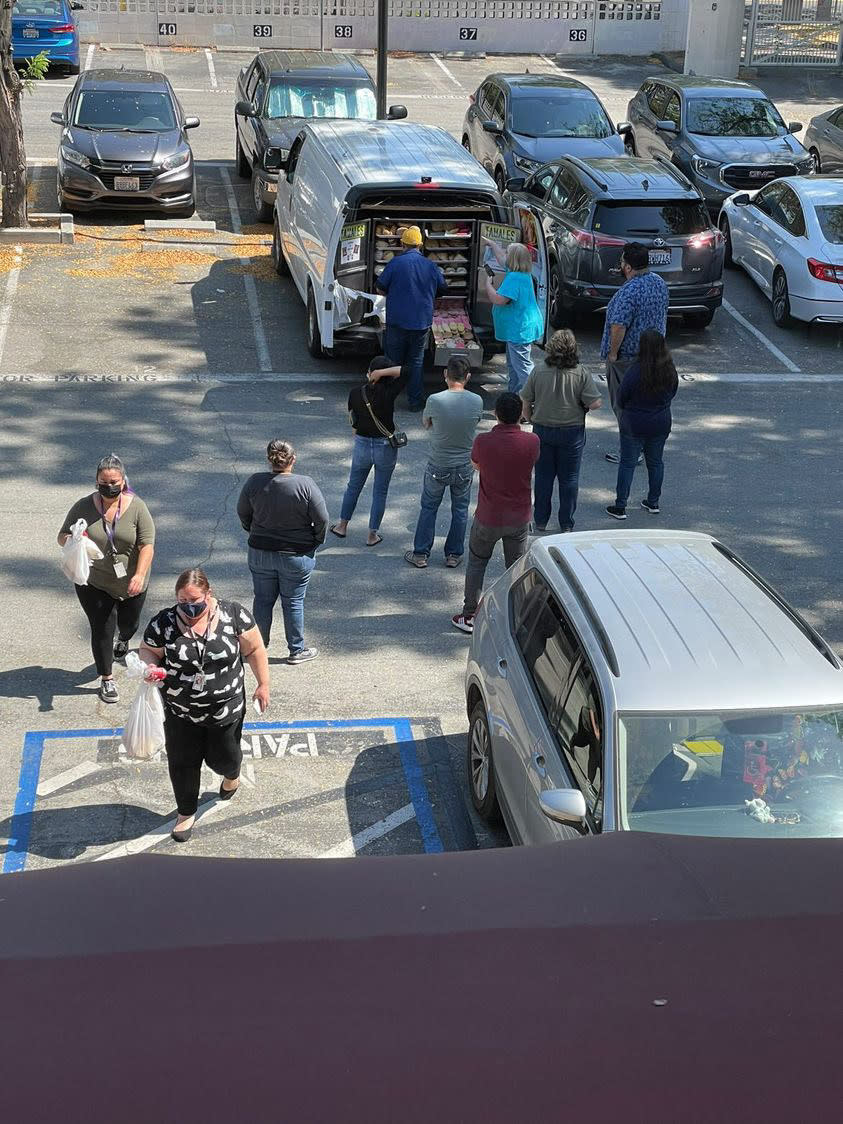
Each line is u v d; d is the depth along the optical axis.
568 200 16.58
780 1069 1.43
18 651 8.73
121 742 7.69
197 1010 1.51
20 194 18.33
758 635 5.91
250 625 6.58
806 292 16.16
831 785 5.26
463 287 14.80
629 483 11.14
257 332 15.67
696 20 33.06
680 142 21.41
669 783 5.25
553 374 10.19
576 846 1.97
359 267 13.84
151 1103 1.36
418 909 1.75
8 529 10.48
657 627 5.92
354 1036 1.46
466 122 23.25
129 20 34.66
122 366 14.36
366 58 35.31
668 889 1.81
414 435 13.06
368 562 10.35
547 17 36.75
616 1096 1.38
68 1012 1.49
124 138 19.42
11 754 7.57
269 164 17.80
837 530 11.30
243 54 34.94
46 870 1.87
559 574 6.57
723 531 11.18
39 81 29.80
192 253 18.42
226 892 1.79
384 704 8.33
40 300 16.19
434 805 7.32
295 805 7.25
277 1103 1.36
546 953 1.64
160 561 10.13
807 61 36.53
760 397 14.55
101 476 7.50
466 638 9.24
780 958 1.63
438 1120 1.35
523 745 6.21
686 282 15.75
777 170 20.59
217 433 12.75
